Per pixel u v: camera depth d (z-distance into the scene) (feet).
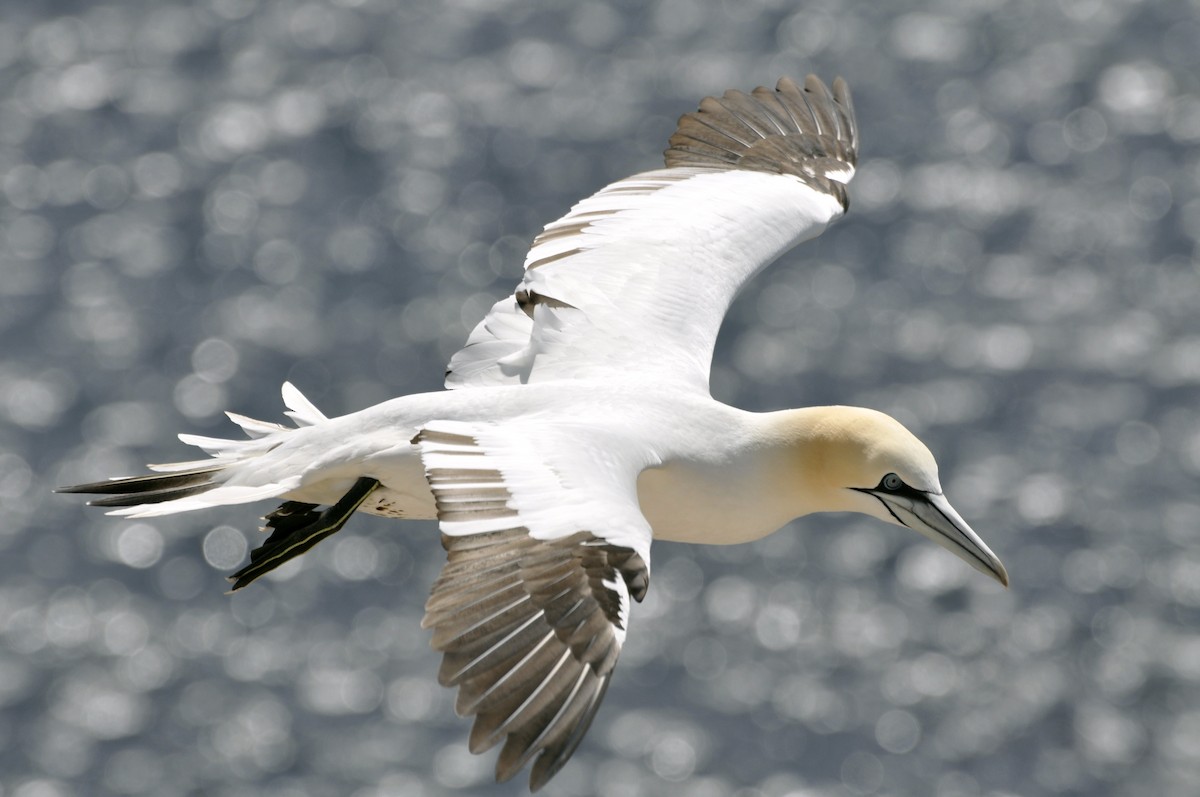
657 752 79.00
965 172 136.46
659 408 28.78
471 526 23.24
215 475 28.60
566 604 22.20
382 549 91.15
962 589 90.12
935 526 30.04
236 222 127.54
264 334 112.06
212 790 77.15
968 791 78.54
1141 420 105.50
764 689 83.56
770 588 89.40
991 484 99.45
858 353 111.14
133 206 131.23
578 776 77.51
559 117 144.15
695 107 145.59
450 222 127.95
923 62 153.17
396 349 110.93
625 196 34.45
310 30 157.48
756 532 30.22
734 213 34.06
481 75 150.82
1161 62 150.92
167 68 153.17
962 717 82.48
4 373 107.04
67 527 93.66
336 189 133.80
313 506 29.78
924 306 117.08
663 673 84.38
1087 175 136.77
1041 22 157.99
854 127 38.09
